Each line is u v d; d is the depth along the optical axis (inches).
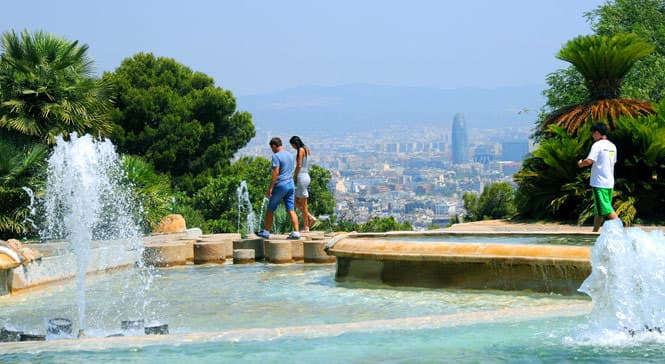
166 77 1605.6
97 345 284.2
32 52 788.0
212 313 407.2
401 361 263.4
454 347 280.4
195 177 1546.5
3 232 717.9
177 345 284.8
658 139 700.0
